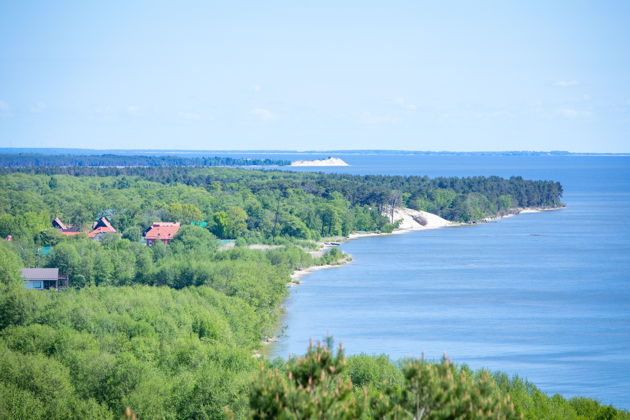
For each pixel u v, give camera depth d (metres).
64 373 99.88
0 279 185.75
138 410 91.19
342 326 172.00
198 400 93.88
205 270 194.62
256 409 49.19
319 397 48.84
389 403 52.25
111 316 132.75
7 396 90.31
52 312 137.50
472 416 49.09
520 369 139.12
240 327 148.38
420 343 157.25
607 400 121.38
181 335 127.62
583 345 156.50
